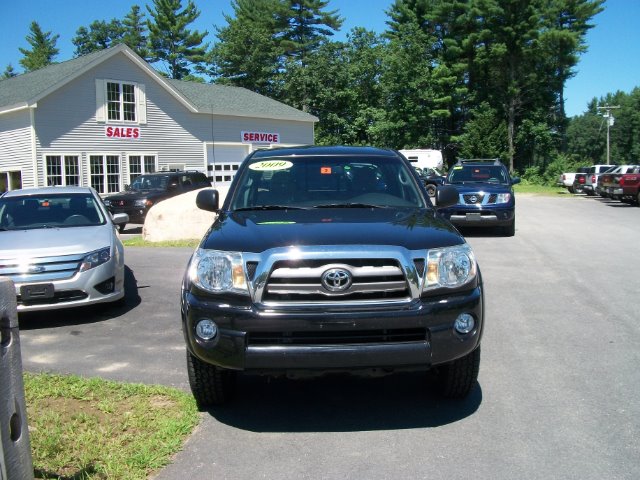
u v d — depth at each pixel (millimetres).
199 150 29172
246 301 3789
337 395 4664
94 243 7098
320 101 50562
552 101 54969
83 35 65875
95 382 4840
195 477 3422
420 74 51531
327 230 4086
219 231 4309
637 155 108625
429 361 3795
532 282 8719
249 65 51188
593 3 52375
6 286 2438
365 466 3521
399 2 55750
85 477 3404
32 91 22750
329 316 3691
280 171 5430
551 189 40938
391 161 5598
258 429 4062
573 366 5168
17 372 2504
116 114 25422
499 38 49844
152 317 7109
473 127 50594
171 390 4664
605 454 3617
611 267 9891
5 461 2373
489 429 3984
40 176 22766
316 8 58656
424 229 4199
